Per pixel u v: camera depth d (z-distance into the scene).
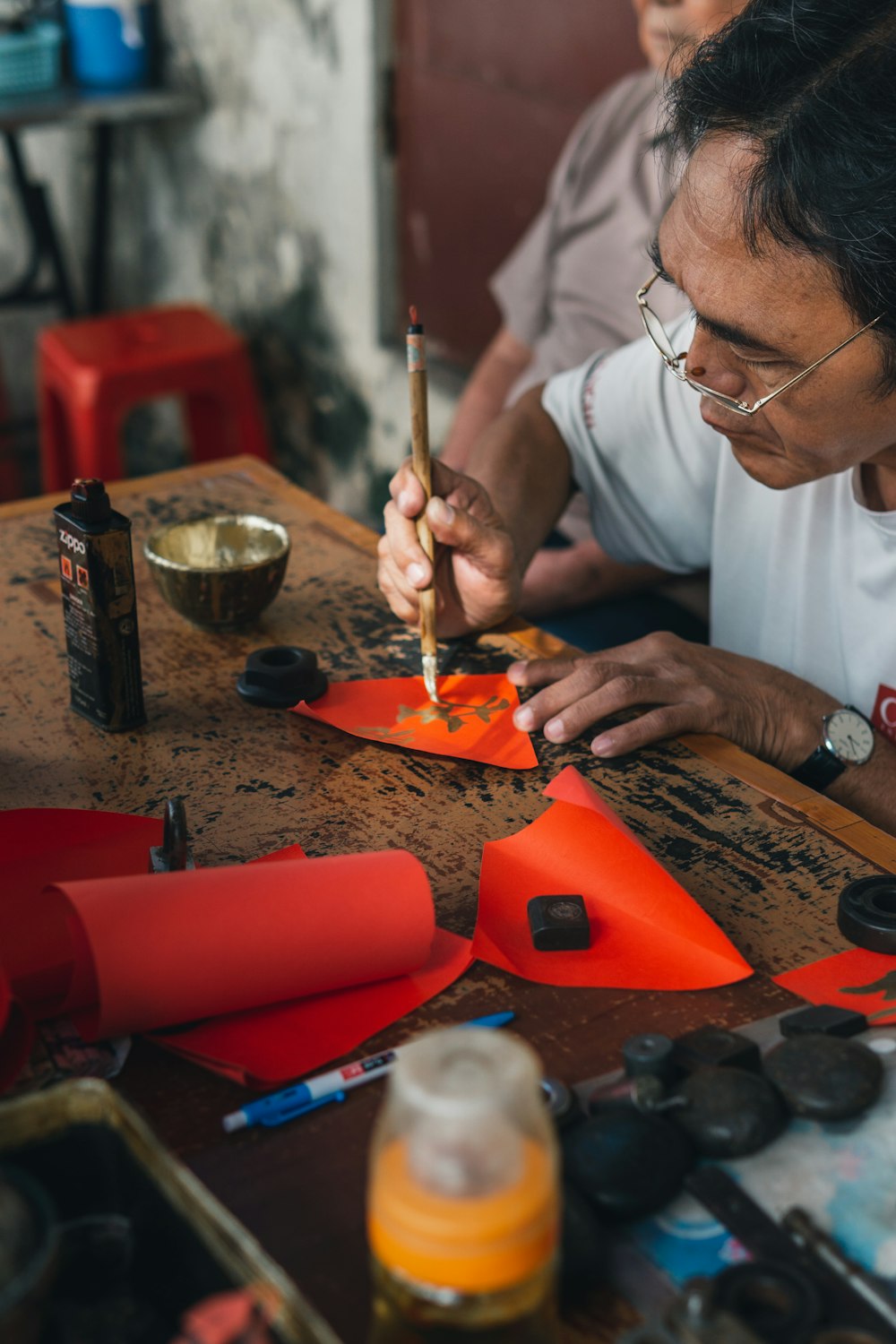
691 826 1.06
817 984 0.89
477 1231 0.57
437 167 2.99
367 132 3.07
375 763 1.14
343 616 1.39
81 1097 0.66
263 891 0.86
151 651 1.32
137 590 1.43
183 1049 0.83
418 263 3.15
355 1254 0.69
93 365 3.03
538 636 1.38
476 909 0.96
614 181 2.38
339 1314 0.66
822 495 1.44
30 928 0.90
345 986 0.88
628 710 1.22
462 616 1.36
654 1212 0.71
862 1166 0.74
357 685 1.26
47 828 1.03
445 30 2.84
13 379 4.36
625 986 0.89
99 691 1.15
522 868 1.00
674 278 1.04
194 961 0.82
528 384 2.56
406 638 1.36
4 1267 0.56
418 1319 0.59
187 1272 0.62
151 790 1.09
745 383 1.06
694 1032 0.82
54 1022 0.85
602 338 2.42
